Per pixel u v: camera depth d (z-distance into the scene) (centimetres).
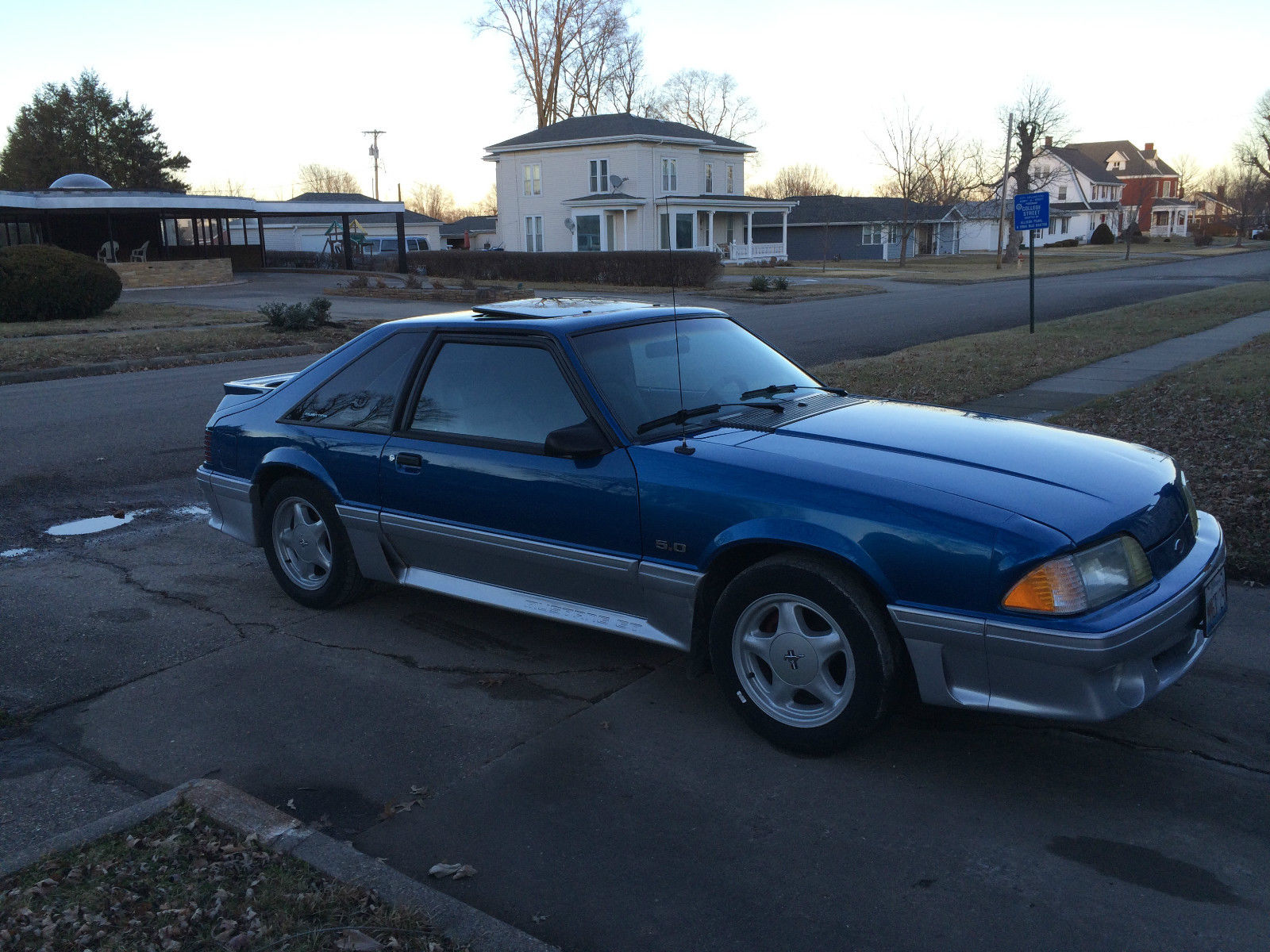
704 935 277
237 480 545
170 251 4459
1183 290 3086
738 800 344
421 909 277
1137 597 332
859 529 344
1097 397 1102
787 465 370
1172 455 804
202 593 560
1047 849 313
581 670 453
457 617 519
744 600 371
